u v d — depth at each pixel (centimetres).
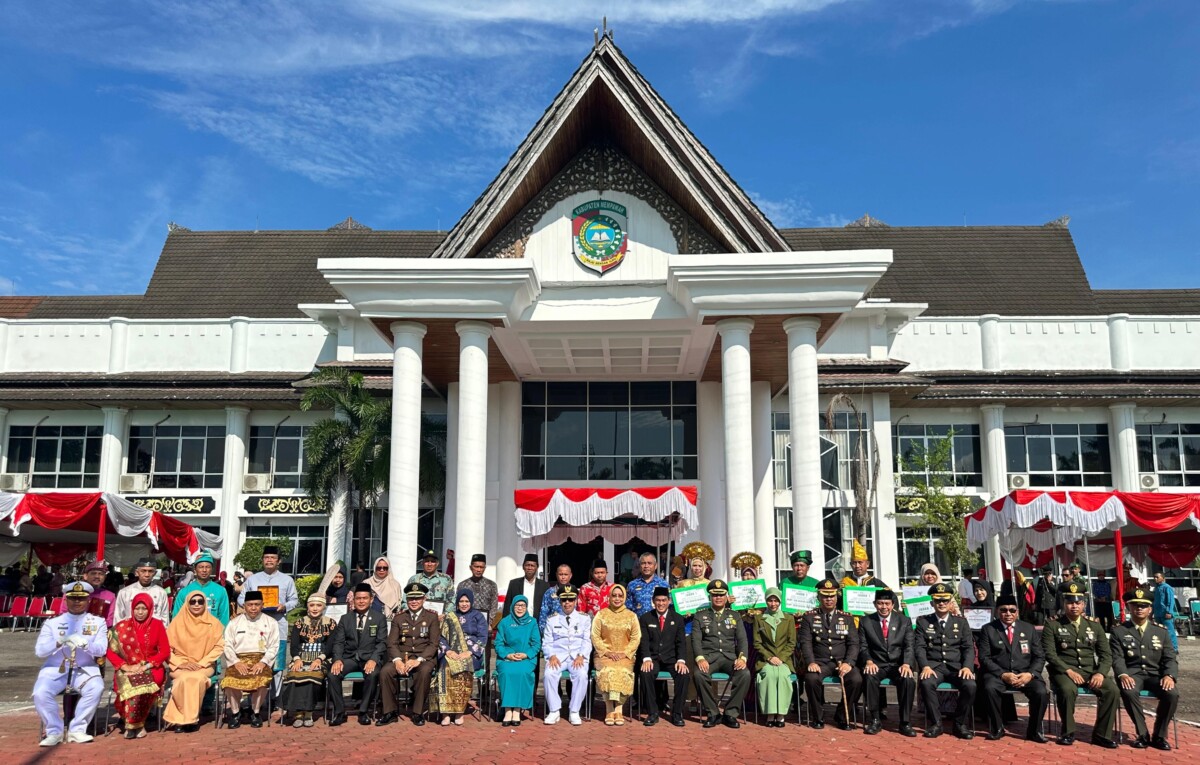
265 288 4062
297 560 3244
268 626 1104
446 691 1086
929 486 3045
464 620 1162
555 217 1789
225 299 4009
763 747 964
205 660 1082
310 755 915
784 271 1636
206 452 3294
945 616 1101
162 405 3238
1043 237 4303
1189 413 3306
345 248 4312
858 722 1121
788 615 1126
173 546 1797
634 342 1981
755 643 1120
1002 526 1692
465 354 1702
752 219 1689
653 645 1117
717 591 1132
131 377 3294
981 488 3206
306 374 3269
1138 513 1527
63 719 1024
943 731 1089
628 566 2361
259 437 3300
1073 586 1085
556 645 1116
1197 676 1658
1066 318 3372
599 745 964
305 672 1085
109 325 3412
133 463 3284
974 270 4097
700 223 1755
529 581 1281
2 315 4350
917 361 3325
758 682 1105
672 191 1752
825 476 3006
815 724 1101
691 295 1669
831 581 1132
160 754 927
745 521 1650
